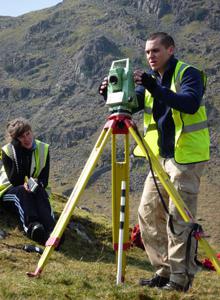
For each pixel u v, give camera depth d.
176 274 6.29
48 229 9.77
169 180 6.05
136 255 11.53
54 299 5.60
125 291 5.98
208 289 7.22
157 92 5.99
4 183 10.41
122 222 6.37
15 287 5.79
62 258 9.20
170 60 6.49
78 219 12.66
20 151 10.27
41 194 10.03
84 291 5.98
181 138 6.35
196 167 6.29
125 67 6.23
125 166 6.59
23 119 10.38
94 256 10.45
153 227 6.73
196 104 6.08
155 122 6.70
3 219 10.40
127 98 6.13
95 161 6.05
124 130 6.27
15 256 8.33
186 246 6.23
